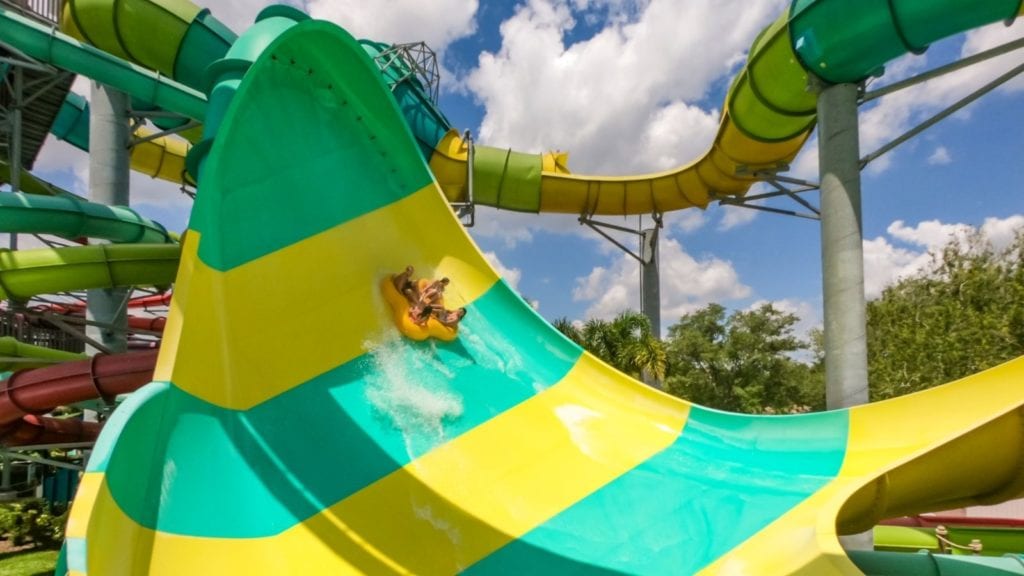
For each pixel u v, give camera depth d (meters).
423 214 10.71
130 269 16.70
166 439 5.78
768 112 17.23
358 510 6.24
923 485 6.05
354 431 7.22
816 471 7.33
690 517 6.70
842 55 12.66
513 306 10.55
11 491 18.83
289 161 9.02
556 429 8.52
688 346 48.44
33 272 15.92
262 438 6.55
